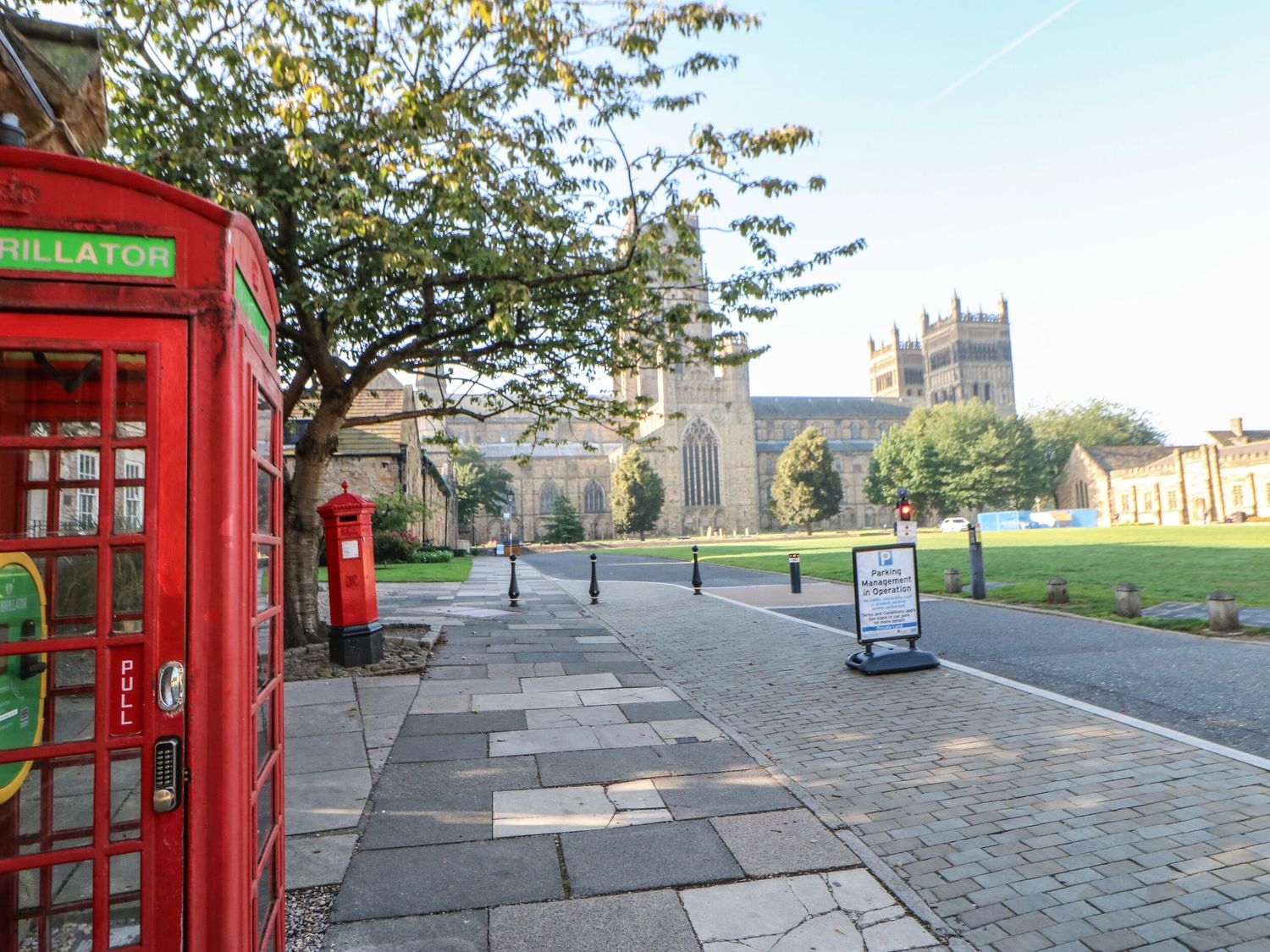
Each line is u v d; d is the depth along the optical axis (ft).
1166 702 23.73
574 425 364.17
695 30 24.91
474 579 83.51
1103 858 13.50
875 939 11.09
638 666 31.27
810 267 32.89
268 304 9.94
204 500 7.36
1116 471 251.60
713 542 222.07
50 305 7.02
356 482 104.63
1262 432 248.52
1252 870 12.89
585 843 14.40
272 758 9.94
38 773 7.10
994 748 19.67
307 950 10.91
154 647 7.16
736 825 15.16
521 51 28.53
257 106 28.48
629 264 30.35
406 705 24.57
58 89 12.93
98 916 7.00
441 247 30.19
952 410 285.02
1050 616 42.42
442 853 14.03
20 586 7.09
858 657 30.01
